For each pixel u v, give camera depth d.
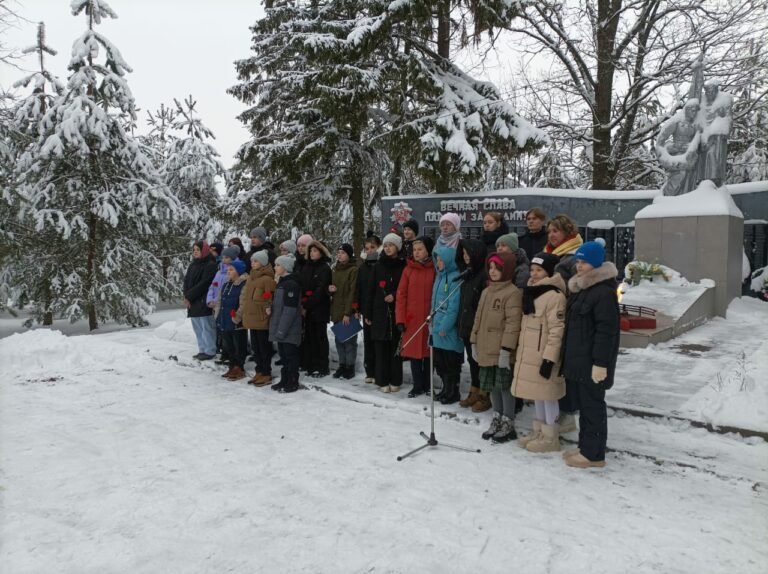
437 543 2.95
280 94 17.72
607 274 3.90
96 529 3.16
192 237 19.58
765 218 13.27
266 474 3.94
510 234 4.81
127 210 14.65
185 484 3.78
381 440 4.65
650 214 11.40
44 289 14.77
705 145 11.56
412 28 13.33
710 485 3.68
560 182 22.44
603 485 3.70
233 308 7.08
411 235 6.48
